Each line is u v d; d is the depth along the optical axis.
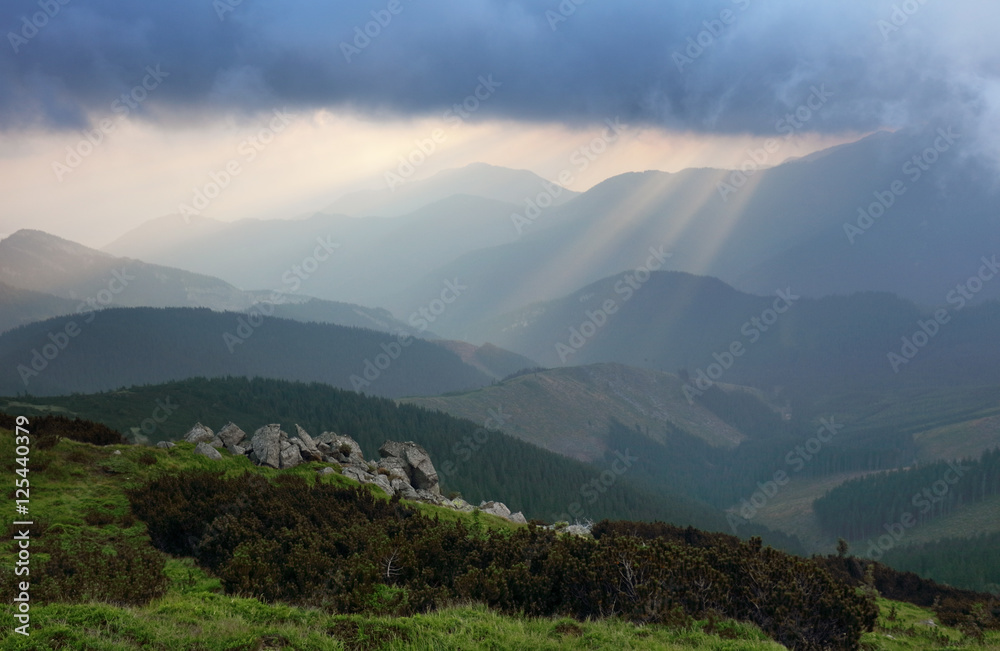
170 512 28.25
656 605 19.80
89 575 19.06
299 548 23.31
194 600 17.66
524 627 17.39
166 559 25.88
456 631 15.73
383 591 19.88
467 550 26.23
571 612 20.53
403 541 23.59
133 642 13.67
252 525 27.61
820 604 21.20
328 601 19.73
